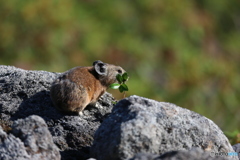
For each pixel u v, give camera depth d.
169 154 5.28
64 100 7.31
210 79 19.98
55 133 6.98
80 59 19.03
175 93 18.78
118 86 7.95
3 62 18.16
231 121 15.58
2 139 5.79
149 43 20.72
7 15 19.14
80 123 7.26
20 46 18.66
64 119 7.31
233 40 22.83
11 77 8.05
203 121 6.41
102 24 20.62
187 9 22.53
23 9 19.41
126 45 20.12
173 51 20.69
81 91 7.49
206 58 21.23
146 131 5.81
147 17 21.56
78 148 6.80
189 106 17.48
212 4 23.48
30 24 19.17
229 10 23.81
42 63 18.42
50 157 5.81
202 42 21.81
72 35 19.56
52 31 19.31
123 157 5.66
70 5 20.39
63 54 18.98
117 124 5.97
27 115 7.32
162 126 6.03
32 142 5.80
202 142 6.18
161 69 19.84
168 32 21.39
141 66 19.53
